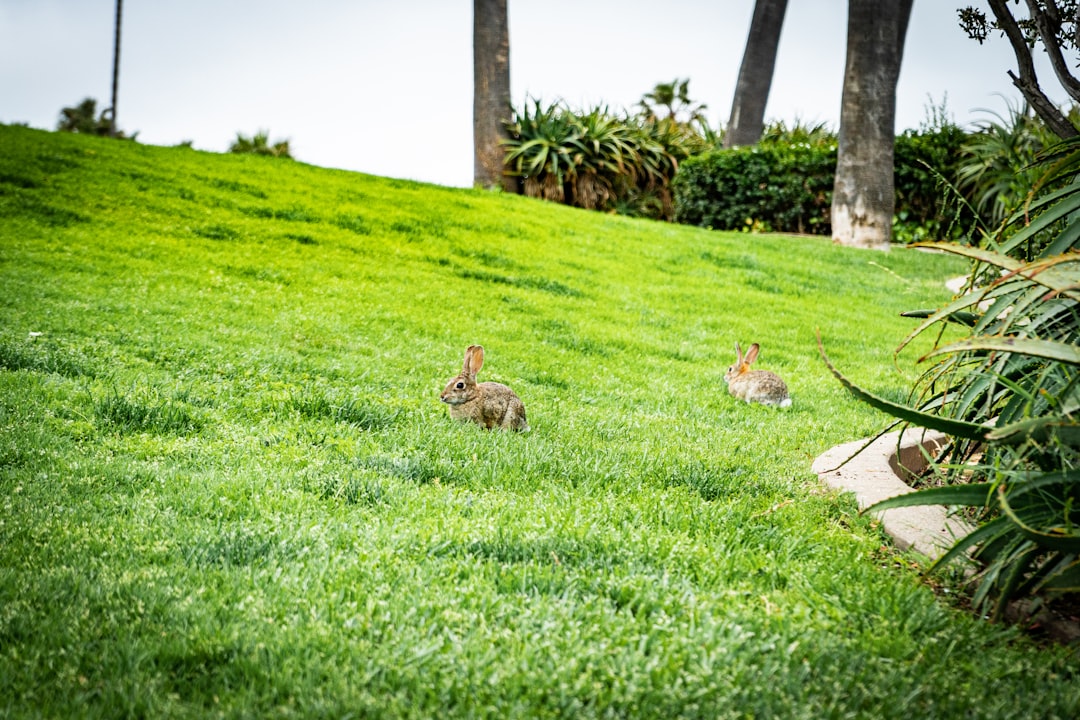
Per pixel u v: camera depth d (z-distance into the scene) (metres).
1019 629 4.34
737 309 16.33
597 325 13.95
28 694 3.23
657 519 5.51
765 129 31.62
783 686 3.55
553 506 5.59
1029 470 4.82
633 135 30.19
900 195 24.84
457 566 4.53
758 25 34.31
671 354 12.78
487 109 30.00
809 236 25.45
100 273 13.38
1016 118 23.30
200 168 20.88
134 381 8.25
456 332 12.58
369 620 3.91
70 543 4.63
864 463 6.84
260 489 5.71
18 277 12.54
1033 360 4.93
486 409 7.96
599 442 7.64
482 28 29.78
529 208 22.81
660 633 3.96
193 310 11.95
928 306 18.02
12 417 6.85
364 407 7.88
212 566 4.46
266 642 3.70
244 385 8.63
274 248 16.25
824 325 15.67
